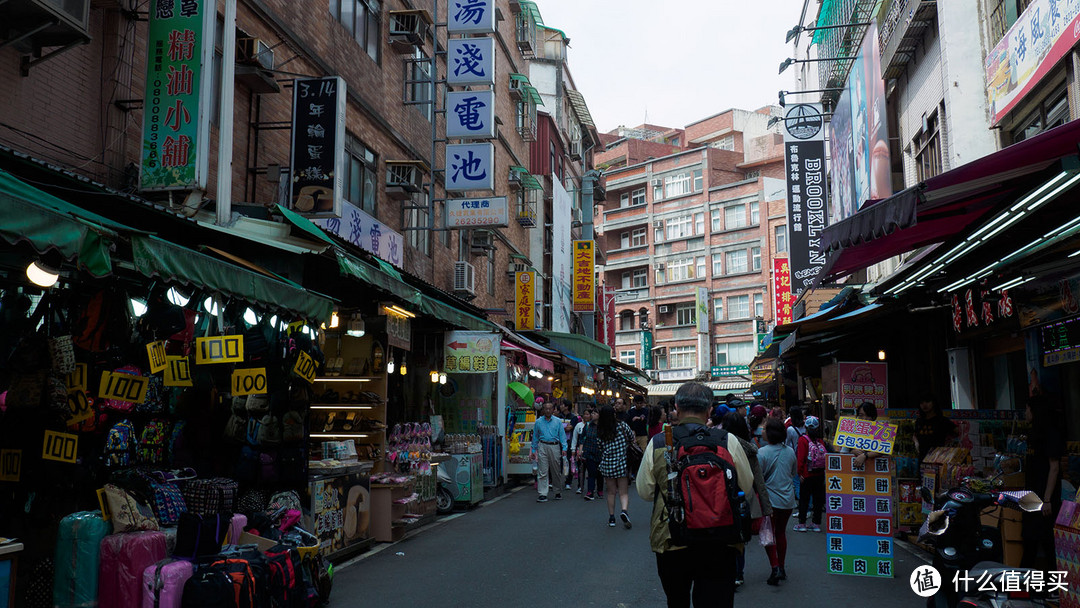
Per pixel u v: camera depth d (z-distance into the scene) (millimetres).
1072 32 9477
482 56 17375
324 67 13680
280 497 7215
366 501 9062
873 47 16922
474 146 17109
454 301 15000
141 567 5133
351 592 6914
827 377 14539
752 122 64938
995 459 8367
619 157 67500
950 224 7836
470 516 12031
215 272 5785
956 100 13430
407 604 6469
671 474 4277
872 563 7754
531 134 30906
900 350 16875
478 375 14977
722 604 4230
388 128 16578
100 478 6074
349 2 15188
